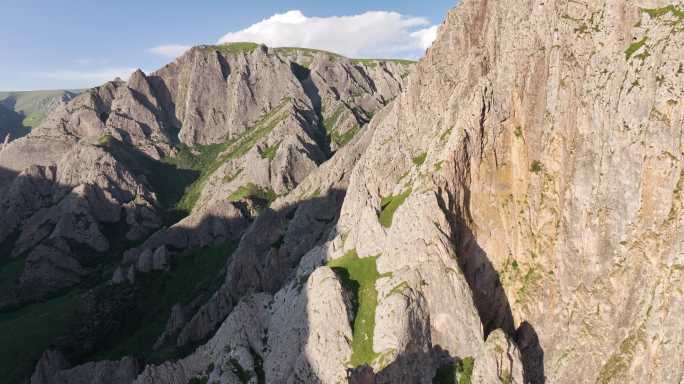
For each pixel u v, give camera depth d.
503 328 91.12
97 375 109.12
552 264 89.88
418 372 80.94
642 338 77.75
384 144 124.31
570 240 87.62
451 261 86.00
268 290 123.81
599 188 85.06
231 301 126.00
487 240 94.50
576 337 84.00
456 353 83.75
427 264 85.81
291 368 87.69
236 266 130.25
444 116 111.31
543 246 90.81
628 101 82.31
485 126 94.50
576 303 85.50
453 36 121.62
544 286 88.88
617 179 83.12
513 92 94.81
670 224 77.25
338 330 86.19
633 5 85.38
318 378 84.31
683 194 76.75
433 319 84.31
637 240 80.75
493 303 92.50
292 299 97.12
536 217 92.50
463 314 84.00
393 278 87.50
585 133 87.38
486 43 108.00
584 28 89.69
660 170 78.75
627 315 80.19
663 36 80.88
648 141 80.00
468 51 117.81
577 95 89.06
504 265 93.88
